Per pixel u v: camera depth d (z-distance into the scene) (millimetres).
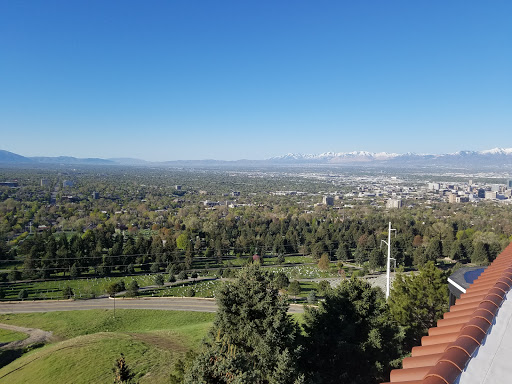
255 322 16797
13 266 79188
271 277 18141
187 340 32344
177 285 69312
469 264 81250
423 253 79625
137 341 32281
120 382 16797
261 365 15898
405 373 5801
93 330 45719
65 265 73375
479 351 5887
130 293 59656
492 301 7496
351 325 19516
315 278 74938
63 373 27203
